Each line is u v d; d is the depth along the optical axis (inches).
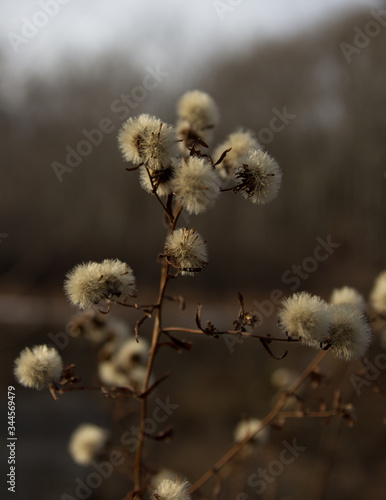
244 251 746.2
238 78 629.9
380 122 406.3
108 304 68.4
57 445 196.7
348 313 67.7
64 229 648.4
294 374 161.0
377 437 245.8
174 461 247.9
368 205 382.3
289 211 662.5
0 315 454.0
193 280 729.0
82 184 680.4
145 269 755.4
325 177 500.1
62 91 572.7
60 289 603.5
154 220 758.5
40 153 597.6
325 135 543.8
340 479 216.5
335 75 494.3
